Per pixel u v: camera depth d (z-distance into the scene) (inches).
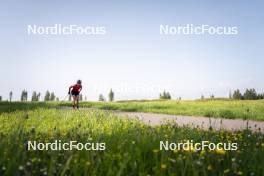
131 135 305.3
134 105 1362.0
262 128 599.2
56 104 1551.4
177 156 215.5
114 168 183.3
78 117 640.4
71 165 193.0
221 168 202.5
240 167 207.5
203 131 410.6
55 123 510.0
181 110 1106.7
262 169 196.5
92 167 187.2
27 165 178.7
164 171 181.3
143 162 205.5
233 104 1487.5
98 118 621.9
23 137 261.4
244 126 625.6
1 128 413.7
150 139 266.2
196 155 214.8
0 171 171.9
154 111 1106.1
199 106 1327.5
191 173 183.0
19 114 690.2
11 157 192.2
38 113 736.3
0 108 958.4
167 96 6466.5
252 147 277.9
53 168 179.9
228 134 398.9
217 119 810.2
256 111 997.8
